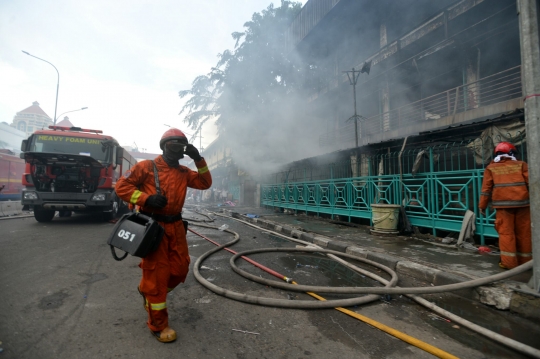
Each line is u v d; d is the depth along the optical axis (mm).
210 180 2711
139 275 3836
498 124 4805
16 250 5148
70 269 4051
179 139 2365
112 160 8570
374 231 6473
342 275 4039
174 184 2377
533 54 2854
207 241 6488
